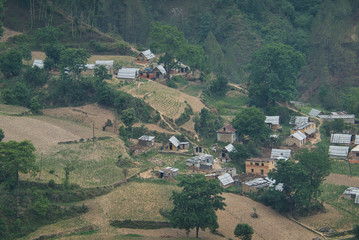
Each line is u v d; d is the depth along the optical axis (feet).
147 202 384.68
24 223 339.98
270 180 449.89
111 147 459.32
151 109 545.85
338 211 407.03
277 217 396.16
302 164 418.31
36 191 363.15
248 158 491.72
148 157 472.85
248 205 409.69
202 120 535.19
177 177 434.30
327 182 462.60
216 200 357.61
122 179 412.16
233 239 352.28
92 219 359.25
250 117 525.75
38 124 481.87
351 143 547.08
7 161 350.64
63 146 445.78
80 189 385.29
